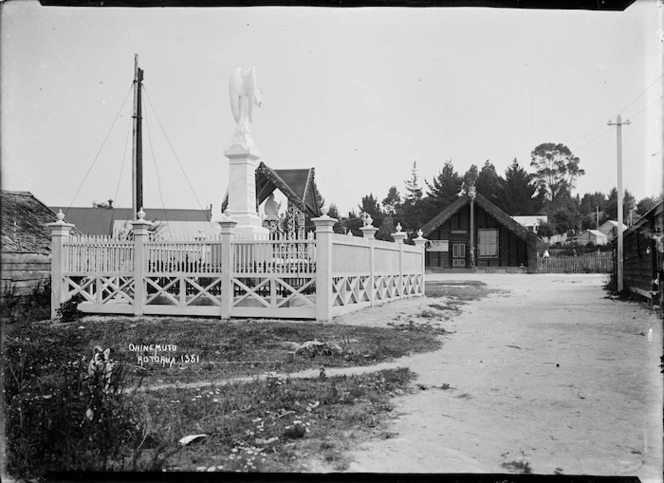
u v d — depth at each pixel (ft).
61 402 18.08
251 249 42.70
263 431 19.61
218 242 43.55
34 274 53.47
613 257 81.00
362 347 33.58
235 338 35.60
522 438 19.11
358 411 21.71
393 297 56.70
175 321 41.27
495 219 142.82
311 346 32.40
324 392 24.23
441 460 17.26
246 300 44.55
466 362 31.01
